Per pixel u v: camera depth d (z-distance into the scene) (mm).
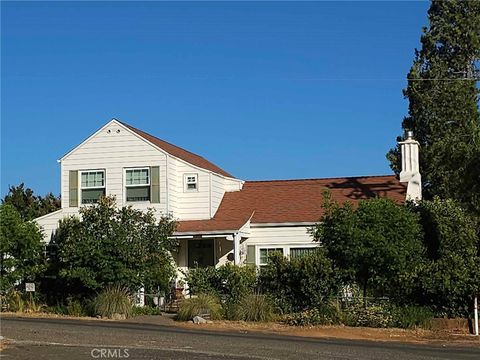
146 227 27656
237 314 24859
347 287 25781
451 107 38906
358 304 24578
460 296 24078
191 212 32906
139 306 27406
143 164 32000
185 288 29828
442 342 20594
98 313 25609
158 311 27047
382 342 20312
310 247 31719
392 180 35375
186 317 24797
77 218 28625
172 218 30234
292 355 16250
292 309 25609
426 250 25703
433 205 26078
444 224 25219
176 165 32875
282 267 26125
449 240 25000
